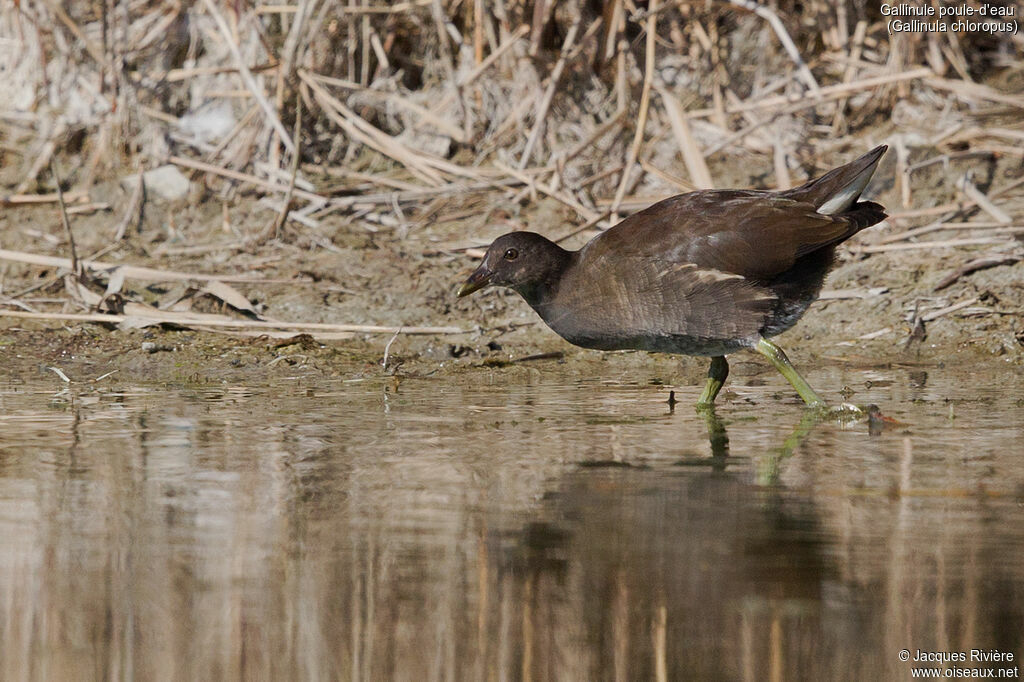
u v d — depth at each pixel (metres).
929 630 5.74
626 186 15.89
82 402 10.61
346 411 10.23
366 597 6.13
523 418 9.99
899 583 6.23
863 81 17.06
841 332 13.50
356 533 6.98
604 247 10.80
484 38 17.64
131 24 17.62
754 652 5.56
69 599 6.09
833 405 10.38
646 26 17.45
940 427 9.58
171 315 13.43
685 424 9.79
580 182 16.20
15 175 16.67
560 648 5.62
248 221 15.84
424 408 10.40
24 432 9.34
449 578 6.35
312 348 12.91
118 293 13.67
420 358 12.70
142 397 10.85
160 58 17.52
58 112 17.30
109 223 15.84
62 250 15.17
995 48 18.75
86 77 17.50
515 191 16.23
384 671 5.45
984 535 6.88
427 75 18.08
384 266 14.80
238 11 17.36
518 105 17.20
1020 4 18.36
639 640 5.70
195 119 17.41
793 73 17.81
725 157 16.94
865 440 9.14
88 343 12.92
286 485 7.90
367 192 16.50
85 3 17.77
